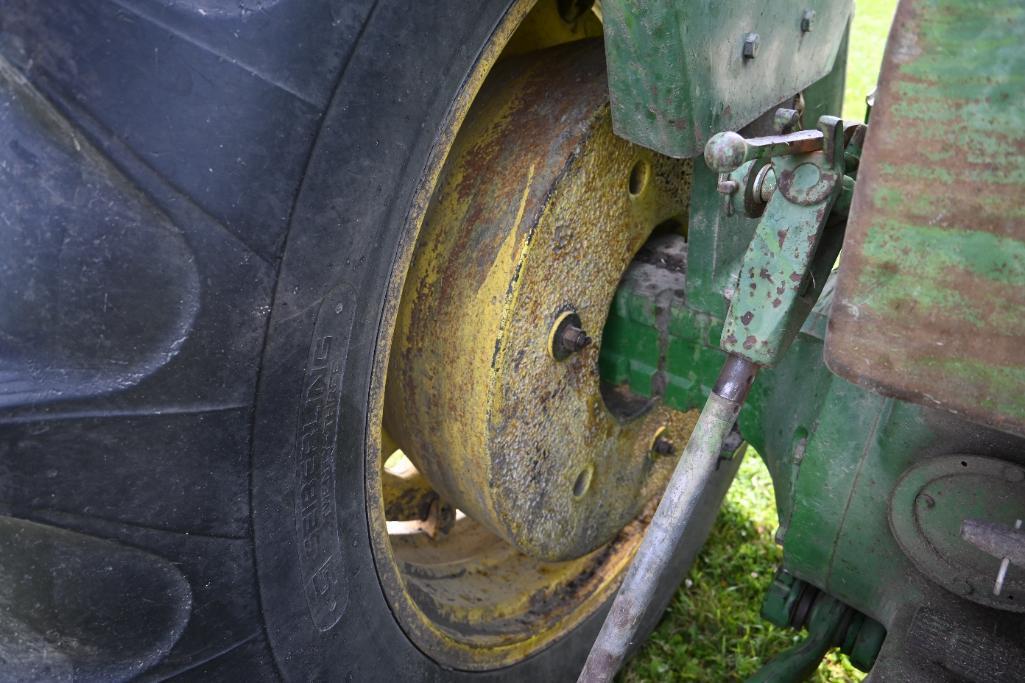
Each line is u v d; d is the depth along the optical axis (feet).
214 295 3.49
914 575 5.18
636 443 6.45
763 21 4.90
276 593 4.24
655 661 7.75
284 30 3.43
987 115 2.82
